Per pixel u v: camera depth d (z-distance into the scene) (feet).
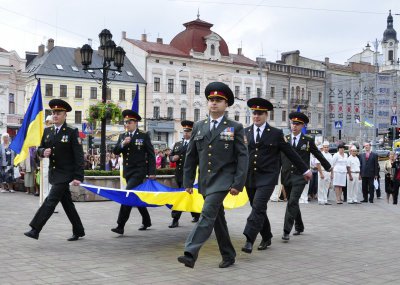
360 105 189.16
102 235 31.83
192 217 40.52
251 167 28.07
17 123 168.96
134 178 33.06
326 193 57.57
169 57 196.75
